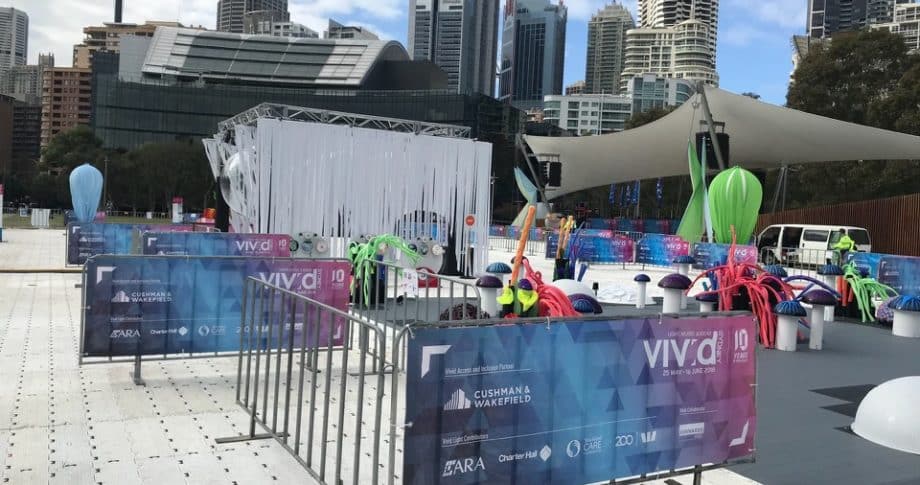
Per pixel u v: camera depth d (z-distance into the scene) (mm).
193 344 6516
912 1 199000
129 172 79875
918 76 36281
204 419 5469
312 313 7051
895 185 37969
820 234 26844
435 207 16906
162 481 4223
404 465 3141
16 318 9609
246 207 15617
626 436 3752
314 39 118438
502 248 34906
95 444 4816
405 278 8094
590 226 47844
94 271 6109
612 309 13352
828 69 40188
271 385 6527
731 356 4113
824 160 33594
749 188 19016
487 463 3342
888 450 5367
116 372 6820
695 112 27547
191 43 116250
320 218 15508
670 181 58625
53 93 144375
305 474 4422
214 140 19922
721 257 19766
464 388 3270
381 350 3439
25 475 4211
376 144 16125
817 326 9656
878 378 7949
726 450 4125
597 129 142125
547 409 3498
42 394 5977
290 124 15156
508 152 84938
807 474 4809
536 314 7051
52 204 84250
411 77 118312
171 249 10820
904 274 13867
